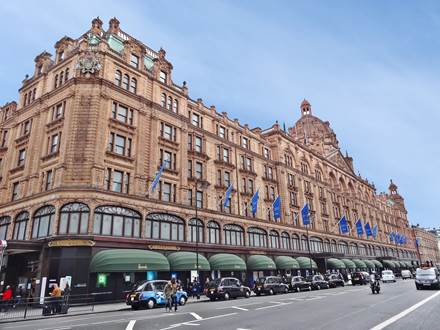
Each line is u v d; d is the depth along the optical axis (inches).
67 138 1186.6
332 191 2856.8
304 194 2399.1
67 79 1352.1
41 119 1352.1
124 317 700.0
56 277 1026.7
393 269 3518.7
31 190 1252.5
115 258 1057.5
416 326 490.6
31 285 1101.1
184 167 1519.4
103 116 1245.1
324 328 491.2
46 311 815.1
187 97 1689.2
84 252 1061.1
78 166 1157.1
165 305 868.0
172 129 1529.3
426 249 5147.6
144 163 1344.7
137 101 1395.2
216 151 1784.0
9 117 1653.5
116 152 1268.5
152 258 1157.1
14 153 1448.1
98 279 1071.6
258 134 2176.4
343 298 999.0
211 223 1584.6
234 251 1632.6
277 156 2237.9
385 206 4136.3
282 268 1830.7
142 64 1493.6
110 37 1457.9
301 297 1090.1
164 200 1393.9
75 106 1222.9
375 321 545.6
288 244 2065.7
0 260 946.7
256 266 1637.6
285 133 2393.0
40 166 1273.4
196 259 1320.1
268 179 2080.5
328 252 2363.4
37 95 1475.1
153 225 1306.6
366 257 3093.0
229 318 629.3
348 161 3607.3
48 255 1061.8
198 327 533.0
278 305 847.7
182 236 1416.1
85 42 1331.2
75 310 892.6
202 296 1322.6
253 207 1715.1
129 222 1224.8
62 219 1095.6
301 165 2516.0
